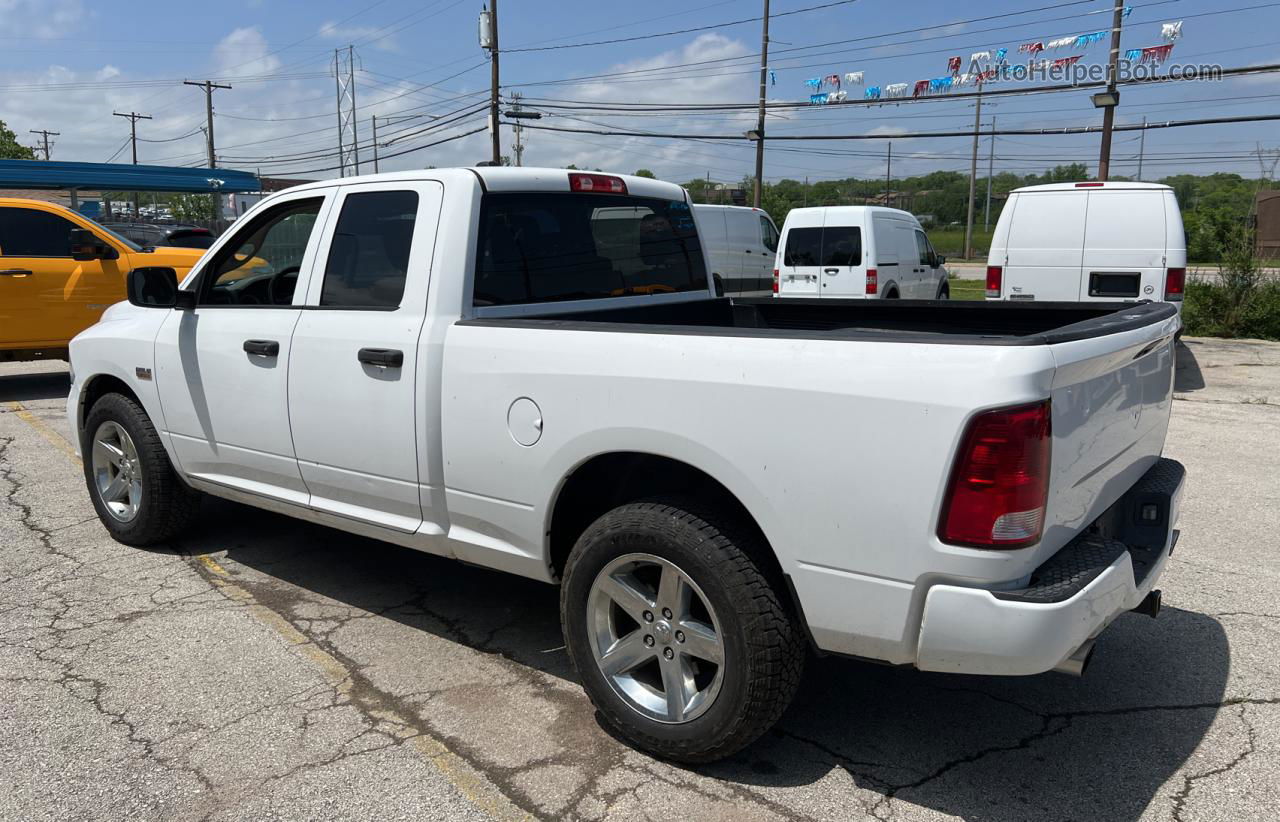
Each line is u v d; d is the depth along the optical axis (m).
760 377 2.79
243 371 4.32
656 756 3.17
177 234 17.33
